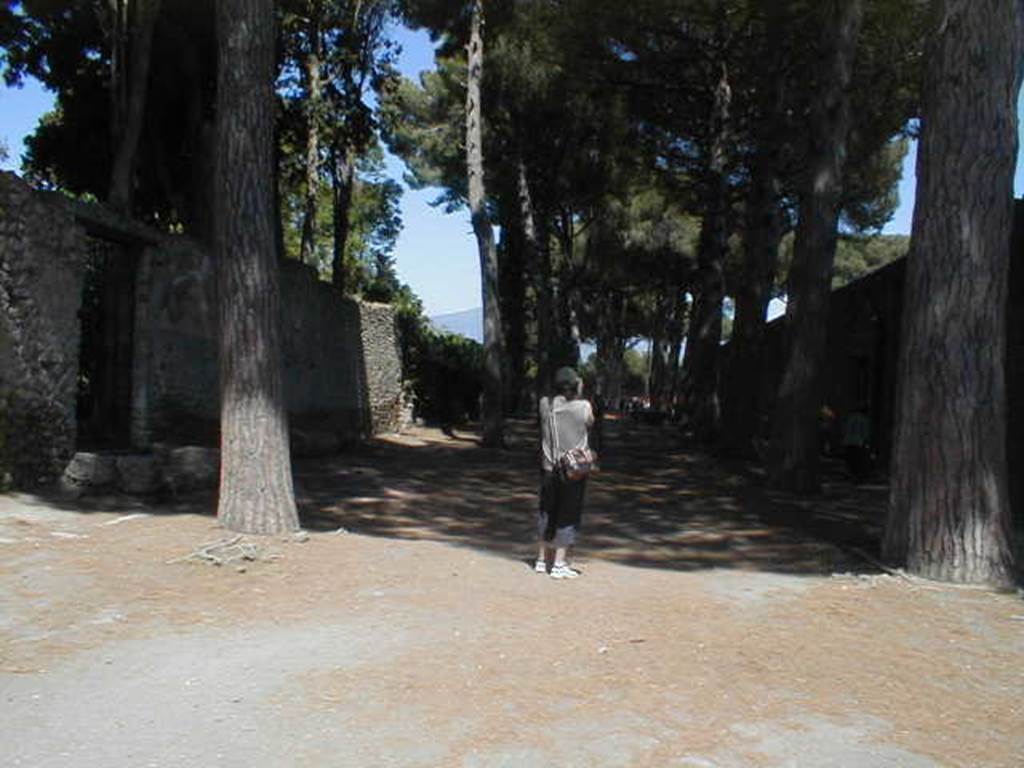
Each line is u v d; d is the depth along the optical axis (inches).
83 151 780.6
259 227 354.9
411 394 1074.7
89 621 238.7
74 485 434.3
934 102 322.3
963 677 215.8
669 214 1593.3
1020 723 188.1
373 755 164.9
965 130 315.0
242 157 351.6
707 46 862.5
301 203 1503.4
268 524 355.9
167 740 169.0
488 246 863.7
